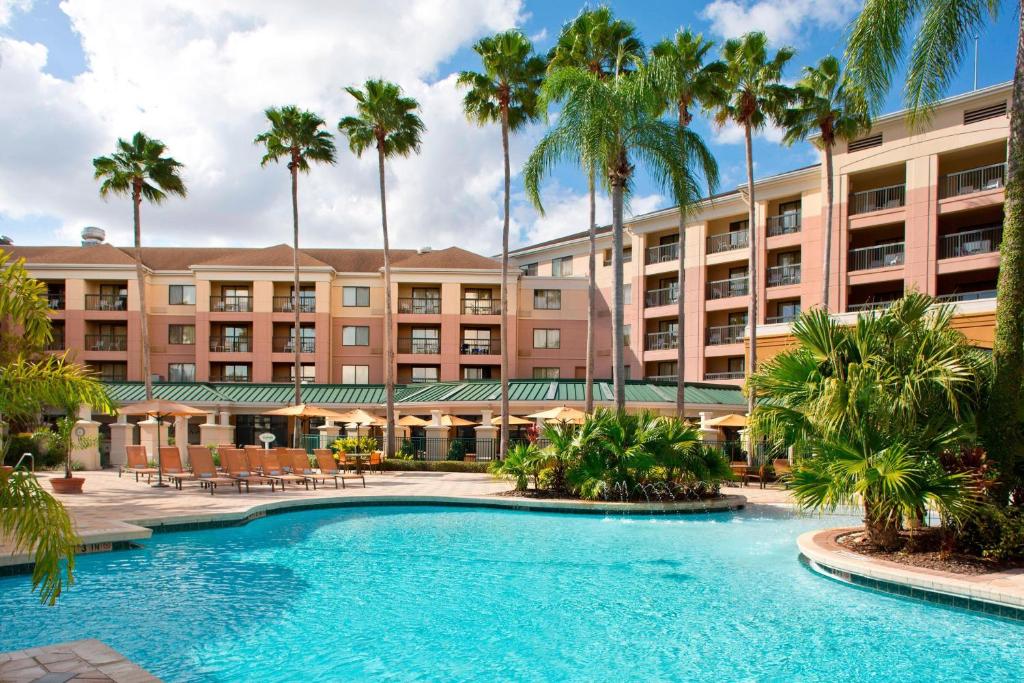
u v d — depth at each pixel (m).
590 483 16.09
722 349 39.22
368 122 29.48
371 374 44.97
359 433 31.28
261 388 37.78
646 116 18.98
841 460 9.22
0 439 5.58
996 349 9.70
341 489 18.41
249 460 18.20
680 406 25.55
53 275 43.88
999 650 6.58
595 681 5.82
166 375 44.66
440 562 10.37
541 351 45.91
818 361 10.28
